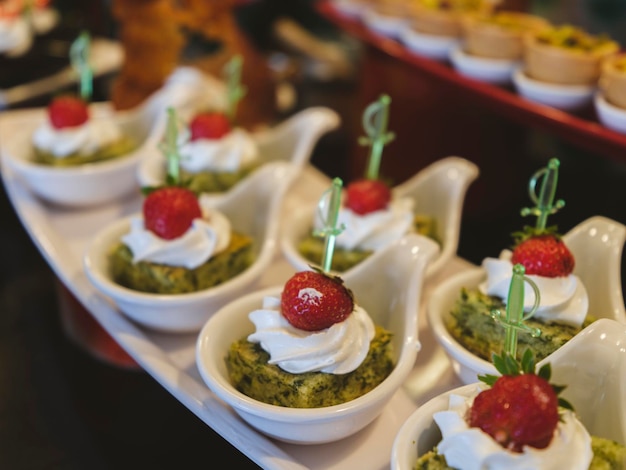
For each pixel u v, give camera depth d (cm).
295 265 149
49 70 249
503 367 99
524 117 170
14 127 207
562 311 125
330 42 317
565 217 198
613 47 173
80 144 191
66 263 161
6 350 174
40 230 173
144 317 140
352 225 156
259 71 235
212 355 120
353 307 120
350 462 114
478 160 222
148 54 220
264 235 161
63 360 170
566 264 127
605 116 155
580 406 110
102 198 189
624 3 249
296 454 115
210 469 139
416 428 103
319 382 112
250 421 113
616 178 215
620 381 106
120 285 148
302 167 190
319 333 115
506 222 213
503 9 227
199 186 183
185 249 143
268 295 130
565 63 165
